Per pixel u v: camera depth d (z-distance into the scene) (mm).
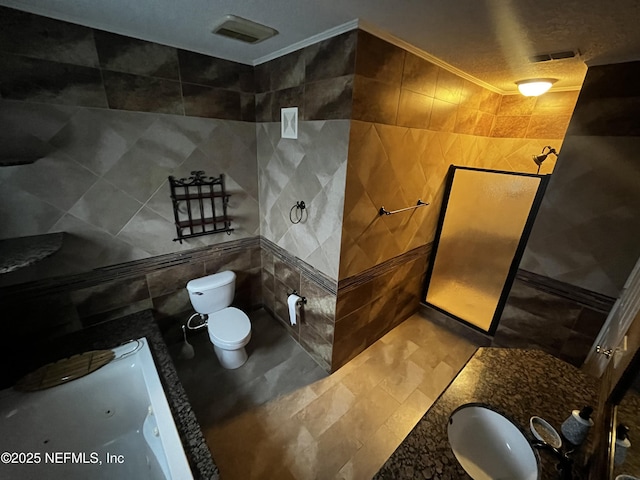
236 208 2305
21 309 1601
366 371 2174
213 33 1485
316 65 1547
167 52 1660
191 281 2193
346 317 2020
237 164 2197
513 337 2119
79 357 1608
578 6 1004
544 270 1860
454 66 1846
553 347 1932
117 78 1557
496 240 2258
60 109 1447
